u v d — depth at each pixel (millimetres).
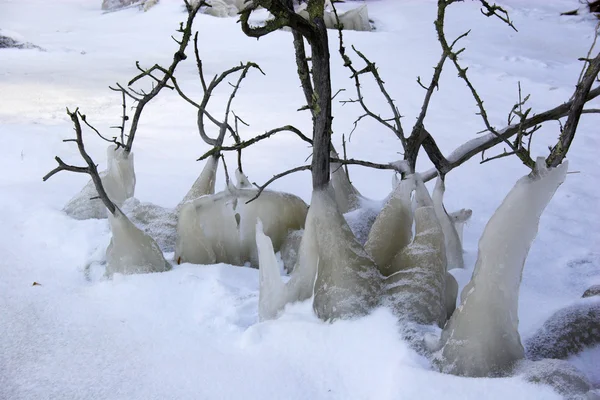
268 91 11789
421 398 2455
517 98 11211
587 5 20375
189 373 2830
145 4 23125
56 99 10516
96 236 4375
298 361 2834
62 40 18594
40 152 7211
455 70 13484
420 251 3080
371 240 3293
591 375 2719
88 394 2725
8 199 5371
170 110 10000
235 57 15625
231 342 3064
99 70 13672
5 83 11641
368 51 15773
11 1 28875
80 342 3115
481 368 2570
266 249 3123
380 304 2969
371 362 2738
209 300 3424
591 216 5906
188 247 3875
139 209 4461
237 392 2686
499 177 6949
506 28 18281
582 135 8914
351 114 9953
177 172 6812
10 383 2820
